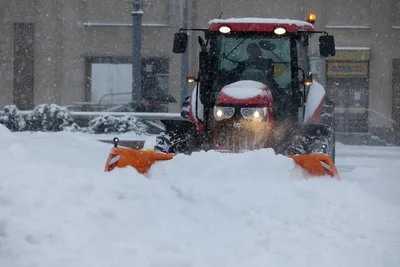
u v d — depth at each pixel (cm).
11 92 4141
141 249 682
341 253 699
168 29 4103
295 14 4112
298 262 661
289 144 1145
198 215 825
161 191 896
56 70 4138
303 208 868
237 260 665
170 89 4094
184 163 986
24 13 4122
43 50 4128
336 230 790
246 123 1107
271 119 1130
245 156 998
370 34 4091
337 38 4094
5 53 4131
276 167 981
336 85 4081
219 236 750
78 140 1816
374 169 1689
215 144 1125
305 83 1251
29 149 1573
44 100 4138
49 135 1928
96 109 4138
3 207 783
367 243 741
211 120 1203
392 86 4088
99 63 4147
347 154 2480
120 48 4134
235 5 4103
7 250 685
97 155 1566
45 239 706
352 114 4066
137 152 1022
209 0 4088
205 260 650
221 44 1263
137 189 888
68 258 645
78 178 891
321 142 1140
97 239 714
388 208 911
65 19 4128
